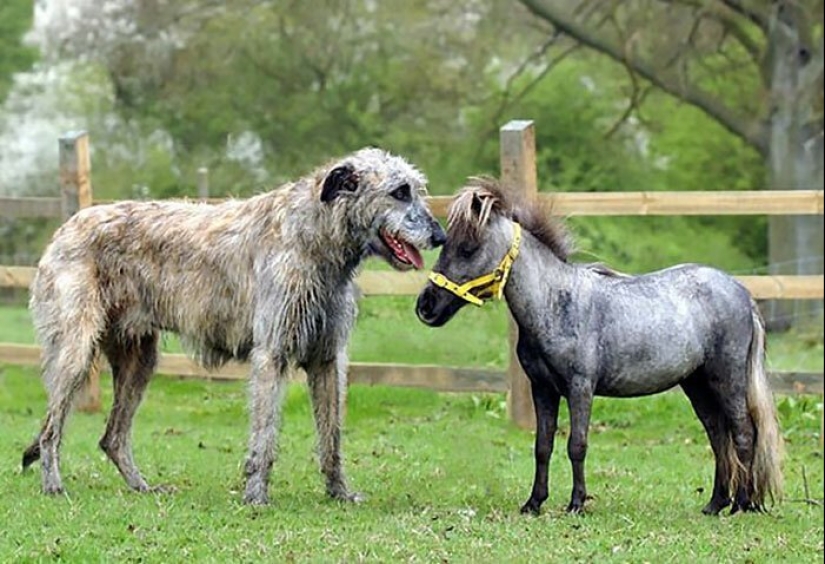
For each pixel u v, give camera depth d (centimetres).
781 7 2355
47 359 971
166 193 2897
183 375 1405
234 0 2664
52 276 970
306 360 943
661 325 880
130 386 997
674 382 894
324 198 883
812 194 1232
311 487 1007
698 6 2398
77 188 1359
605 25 2564
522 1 2419
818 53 2361
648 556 782
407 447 1182
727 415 905
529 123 1221
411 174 885
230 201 977
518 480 1040
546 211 884
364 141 2873
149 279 966
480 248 855
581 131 3064
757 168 3100
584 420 876
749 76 2822
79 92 3053
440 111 2878
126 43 2758
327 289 917
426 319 864
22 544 803
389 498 962
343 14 2711
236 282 937
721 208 1240
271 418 917
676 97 2511
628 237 2855
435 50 2778
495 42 2772
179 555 778
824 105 2367
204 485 1010
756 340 912
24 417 1342
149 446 1181
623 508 929
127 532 830
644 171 3114
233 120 2855
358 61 2803
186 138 2911
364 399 1355
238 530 834
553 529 843
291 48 2761
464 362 1466
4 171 3036
